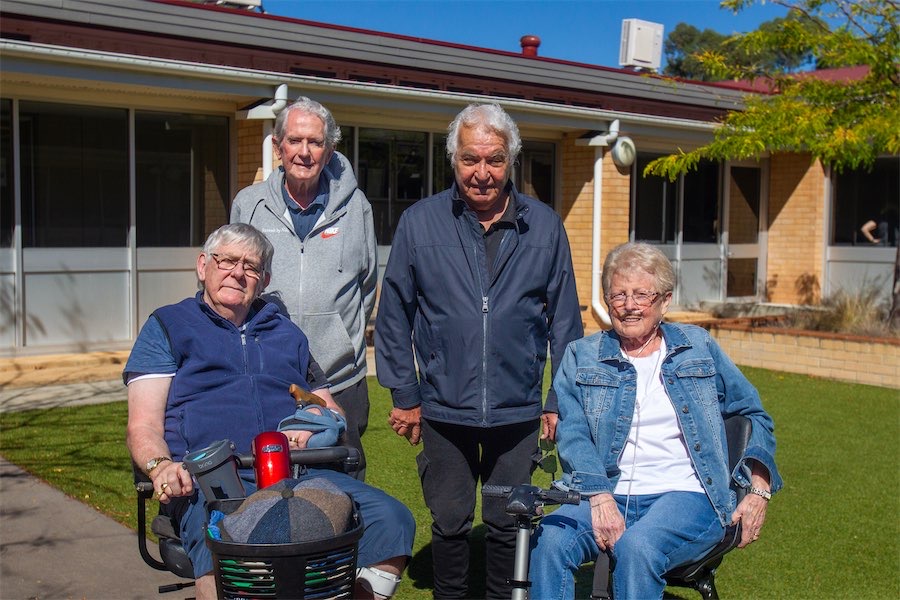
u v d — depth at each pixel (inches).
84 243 400.2
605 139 518.9
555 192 551.5
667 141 584.7
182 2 376.8
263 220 164.2
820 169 645.3
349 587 113.7
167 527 137.4
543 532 138.6
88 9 349.7
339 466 148.2
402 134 487.8
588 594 174.9
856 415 348.2
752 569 192.9
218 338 140.9
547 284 157.6
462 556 161.5
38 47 327.9
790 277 666.2
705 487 139.3
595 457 141.4
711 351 146.1
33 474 242.4
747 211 662.5
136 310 414.9
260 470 123.7
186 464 125.1
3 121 376.2
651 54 561.6
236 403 139.3
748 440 141.8
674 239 616.1
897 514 229.1
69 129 393.1
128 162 408.2
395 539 129.7
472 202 151.9
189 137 425.1
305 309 162.6
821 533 215.0
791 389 400.8
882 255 637.9
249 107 409.7
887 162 637.3
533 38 516.7
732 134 475.8
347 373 167.6
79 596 171.3
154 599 170.4
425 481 161.0
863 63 463.8
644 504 141.9
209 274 141.7
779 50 528.1
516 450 157.6
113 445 271.7
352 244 167.0
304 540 107.9
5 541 197.0
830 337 429.4
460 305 152.4
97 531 203.9
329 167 169.3
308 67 405.7
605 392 144.5
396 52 444.1
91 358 381.4
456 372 153.1
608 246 531.8
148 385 138.2
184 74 369.1
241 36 392.8
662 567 132.1
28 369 367.2
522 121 486.0
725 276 647.8
